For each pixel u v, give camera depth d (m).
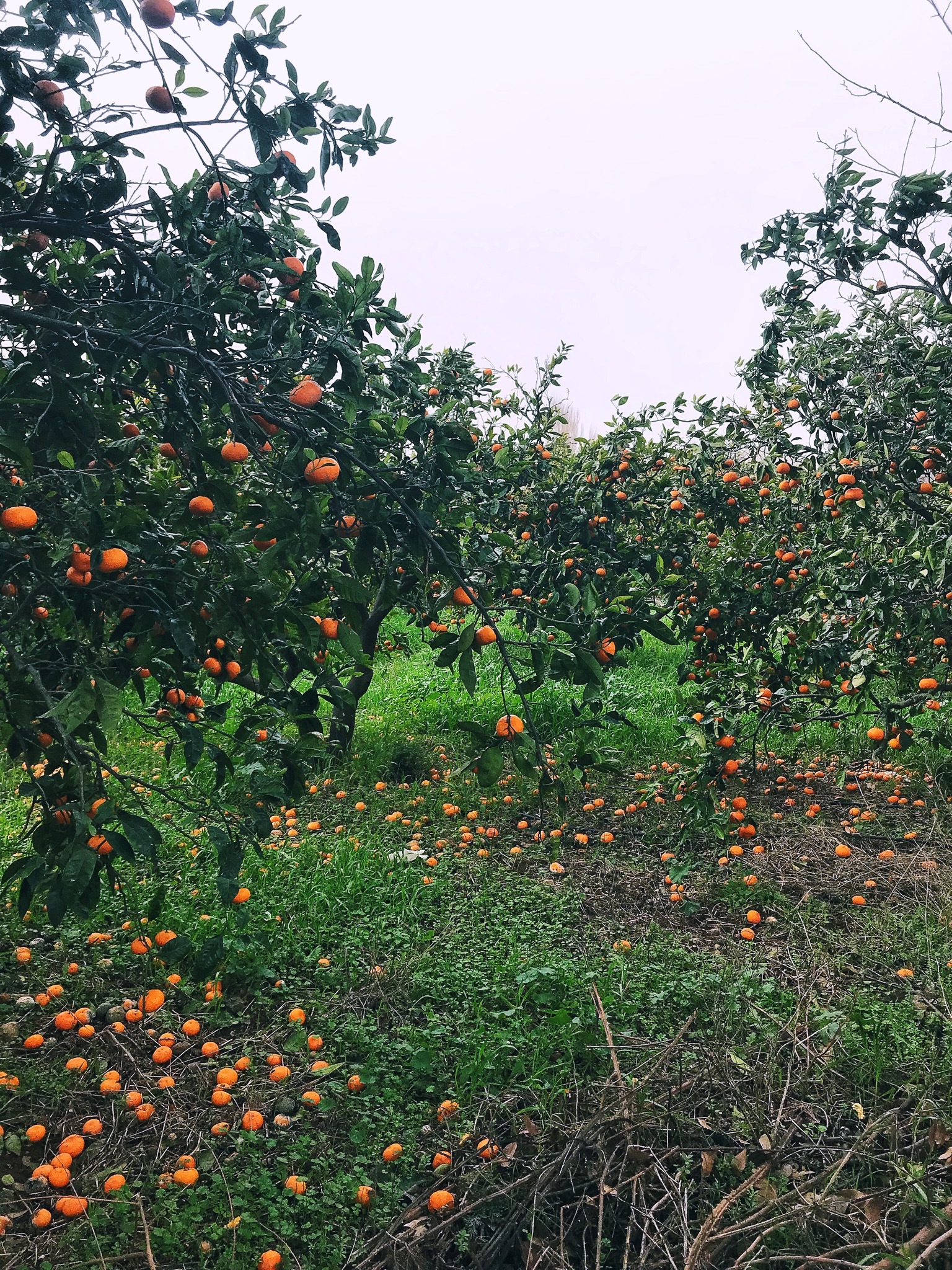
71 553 2.30
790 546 5.74
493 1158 2.60
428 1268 2.28
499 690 7.69
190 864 4.50
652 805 5.58
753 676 4.71
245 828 2.78
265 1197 2.53
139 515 2.27
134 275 2.73
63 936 3.81
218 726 6.33
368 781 6.12
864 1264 2.13
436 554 2.55
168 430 2.72
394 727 7.11
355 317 2.49
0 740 2.59
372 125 2.67
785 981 3.67
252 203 2.72
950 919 4.07
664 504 6.64
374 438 2.60
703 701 4.70
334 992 3.61
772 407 5.84
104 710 2.03
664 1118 2.67
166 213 2.56
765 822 5.39
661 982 3.59
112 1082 2.91
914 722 6.52
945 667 5.10
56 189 2.72
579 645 2.46
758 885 4.56
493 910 4.29
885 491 4.73
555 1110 2.82
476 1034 3.24
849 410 4.96
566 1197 2.48
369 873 4.59
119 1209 2.43
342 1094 2.95
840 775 5.12
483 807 5.57
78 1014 3.28
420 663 9.23
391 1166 2.65
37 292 2.57
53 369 2.32
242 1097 2.96
